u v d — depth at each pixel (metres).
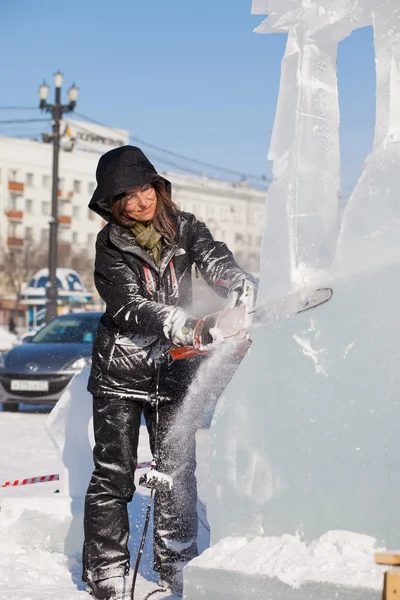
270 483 2.71
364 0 2.76
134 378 3.61
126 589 3.54
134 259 3.56
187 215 3.73
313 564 2.50
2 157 78.75
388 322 2.57
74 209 83.12
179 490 3.68
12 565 4.00
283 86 2.93
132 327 3.43
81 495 4.34
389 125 2.69
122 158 3.50
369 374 2.57
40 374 11.58
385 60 2.71
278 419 2.71
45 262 79.12
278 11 2.94
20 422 10.68
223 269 3.56
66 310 54.25
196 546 3.71
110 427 3.63
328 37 2.91
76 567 4.05
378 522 2.52
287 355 2.72
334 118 2.94
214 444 2.82
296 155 2.86
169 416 3.65
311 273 2.81
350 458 2.57
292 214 2.84
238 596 2.59
